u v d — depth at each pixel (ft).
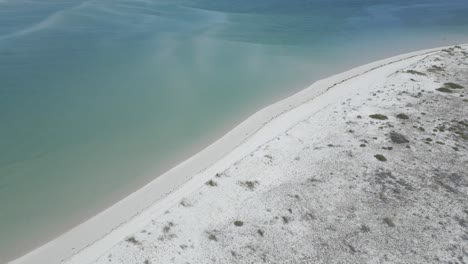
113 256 56.44
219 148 91.09
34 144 94.02
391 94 107.86
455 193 70.28
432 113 97.09
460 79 117.29
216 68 142.41
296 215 65.10
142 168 85.46
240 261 56.59
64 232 67.46
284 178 73.87
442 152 81.56
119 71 138.00
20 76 131.03
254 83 129.29
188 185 75.15
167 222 62.69
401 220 64.49
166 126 102.47
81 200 75.77
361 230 62.69
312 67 144.87
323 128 90.94
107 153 90.94
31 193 77.87
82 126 102.17
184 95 119.96
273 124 98.73
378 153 80.94
